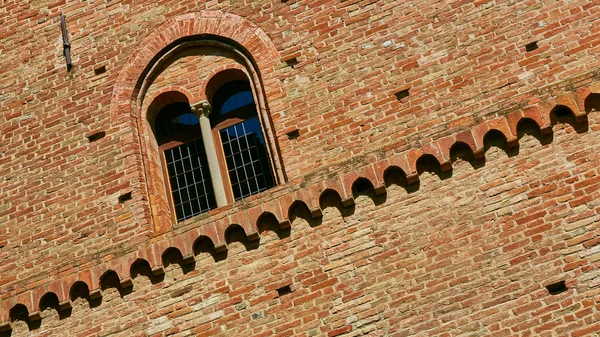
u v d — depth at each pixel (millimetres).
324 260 10125
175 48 12547
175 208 12008
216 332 10055
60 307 10641
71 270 10781
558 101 10008
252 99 12375
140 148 12047
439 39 11289
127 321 10398
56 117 12477
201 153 12305
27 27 13500
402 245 9938
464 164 10164
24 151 12312
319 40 11844
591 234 9344
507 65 10797
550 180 9766
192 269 10523
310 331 9758
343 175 10375
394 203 10195
